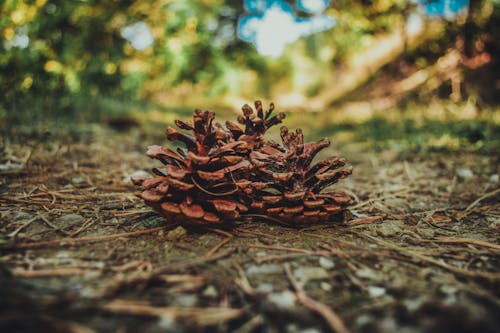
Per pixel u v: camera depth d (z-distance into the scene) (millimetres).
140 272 155
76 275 150
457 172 371
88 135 485
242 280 152
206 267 162
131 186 290
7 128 425
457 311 127
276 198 193
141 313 127
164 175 198
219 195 189
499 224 231
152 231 198
